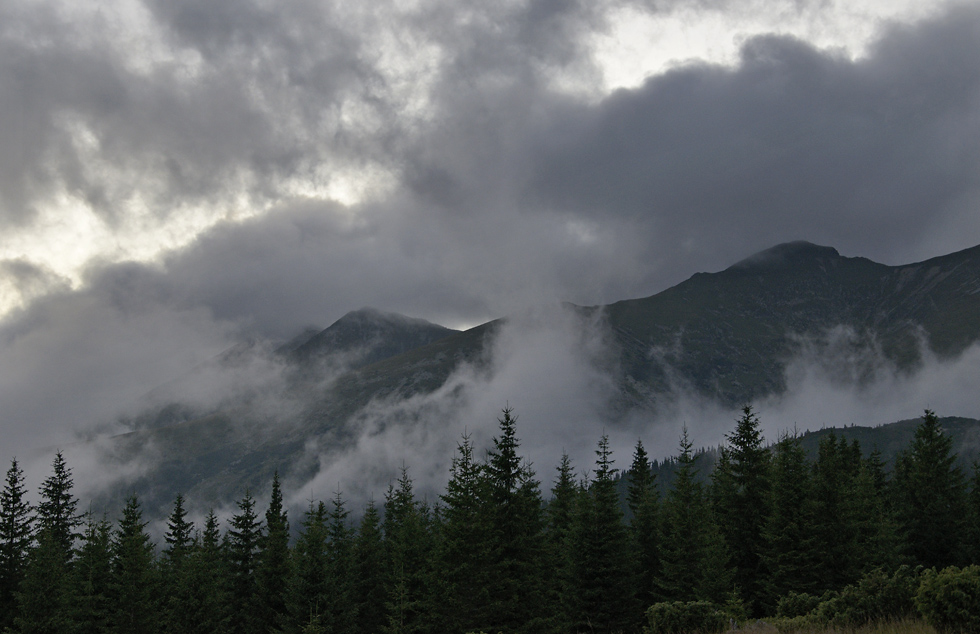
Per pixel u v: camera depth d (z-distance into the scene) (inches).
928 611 687.7
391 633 2060.8
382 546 2738.7
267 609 2518.5
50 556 2153.1
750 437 2618.1
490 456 2164.1
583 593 2186.3
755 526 2450.8
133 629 2165.4
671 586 2206.0
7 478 2485.2
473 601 1897.1
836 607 900.0
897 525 2426.2
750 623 1059.9
